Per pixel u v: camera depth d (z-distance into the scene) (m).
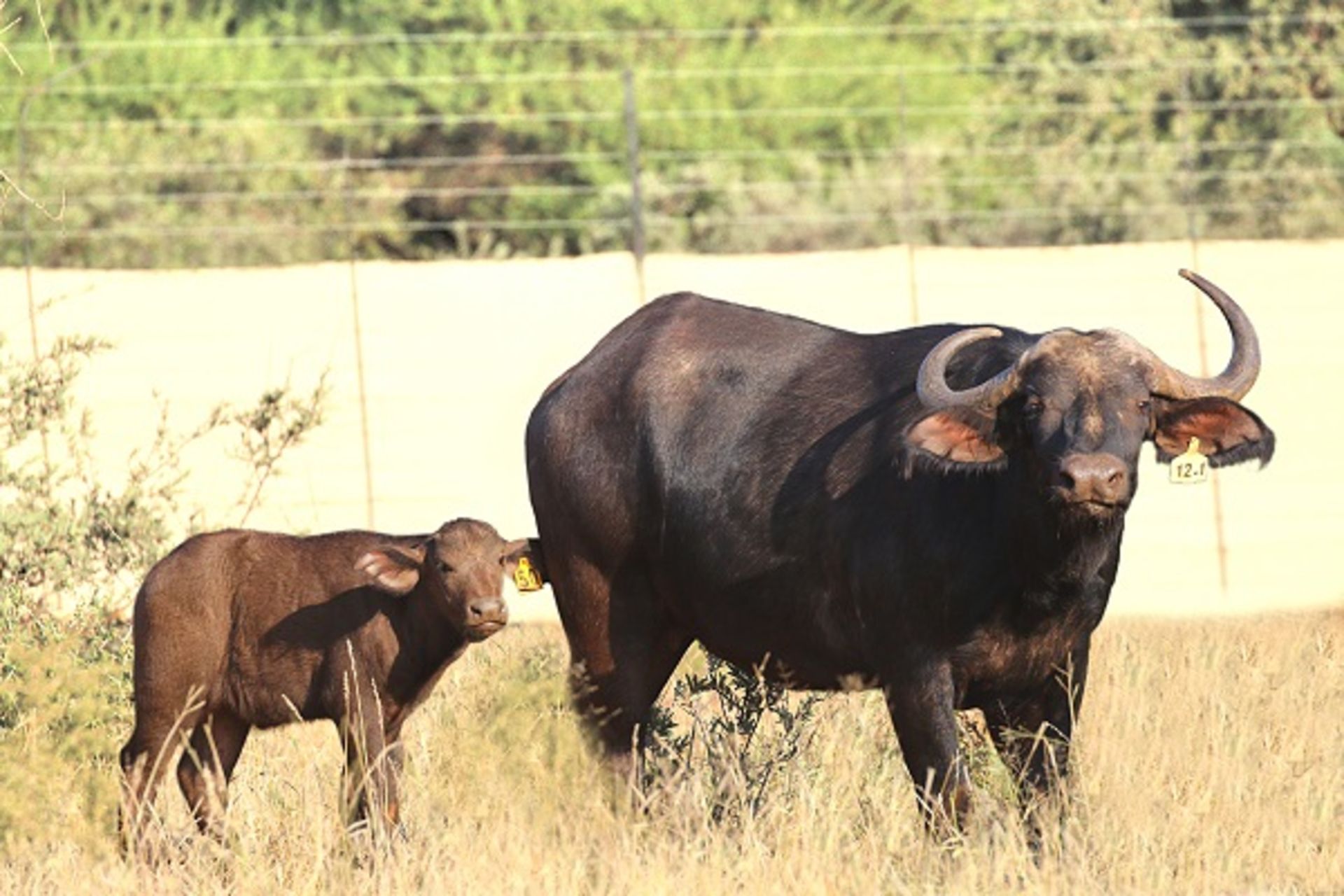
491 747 34.41
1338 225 105.38
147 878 31.59
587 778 34.44
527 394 76.12
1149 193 108.12
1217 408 31.78
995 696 33.47
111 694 37.97
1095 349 31.34
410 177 118.50
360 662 35.16
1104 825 32.50
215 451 71.00
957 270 77.31
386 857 31.56
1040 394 30.84
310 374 75.50
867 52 120.19
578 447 36.72
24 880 31.58
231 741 36.25
